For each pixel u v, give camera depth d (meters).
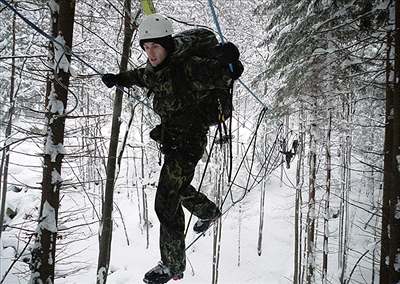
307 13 10.12
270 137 21.20
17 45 11.77
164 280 3.14
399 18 5.96
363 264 18.64
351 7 8.74
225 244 20.83
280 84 14.94
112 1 8.45
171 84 2.92
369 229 20.27
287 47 10.62
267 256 20.02
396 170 6.09
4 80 12.83
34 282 5.08
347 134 15.94
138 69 3.51
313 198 15.13
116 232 21.30
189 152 3.07
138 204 21.33
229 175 3.68
